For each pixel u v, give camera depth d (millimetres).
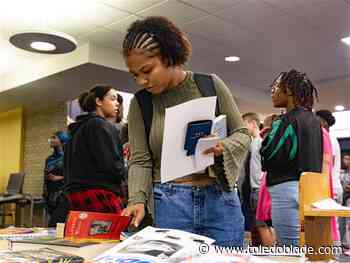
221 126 1290
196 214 1312
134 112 1398
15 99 7266
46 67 5777
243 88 7285
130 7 4164
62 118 7461
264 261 845
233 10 4258
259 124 3424
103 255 896
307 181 1620
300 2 4062
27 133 8102
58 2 4066
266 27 4715
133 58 1222
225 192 1317
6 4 4141
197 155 1247
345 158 6180
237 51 5547
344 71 6516
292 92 2184
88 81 6008
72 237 1180
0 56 5719
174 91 1331
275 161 2047
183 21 4539
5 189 8195
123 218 1212
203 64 6078
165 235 992
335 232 1781
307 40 5141
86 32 4828
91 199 2219
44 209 6707
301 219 1574
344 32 4867
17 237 1278
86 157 2250
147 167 1362
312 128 2031
